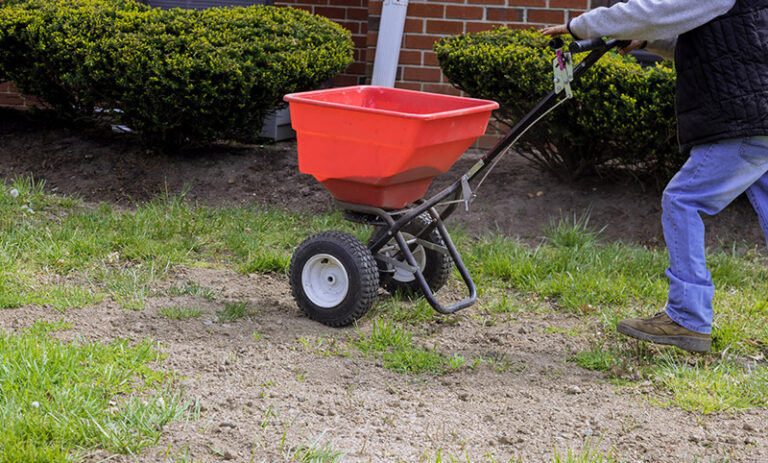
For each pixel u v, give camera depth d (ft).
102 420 10.30
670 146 19.24
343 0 28.02
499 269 17.29
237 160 23.48
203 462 9.83
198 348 13.09
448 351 13.73
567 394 12.28
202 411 11.06
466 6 24.48
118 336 13.30
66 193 21.65
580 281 16.52
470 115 13.55
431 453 10.38
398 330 13.88
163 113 21.52
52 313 13.96
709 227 19.94
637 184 21.34
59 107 23.43
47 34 21.15
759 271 17.80
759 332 14.48
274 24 22.18
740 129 11.94
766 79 11.78
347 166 13.69
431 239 15.48
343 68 23.65
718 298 16.08
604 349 13.93
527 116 13.39
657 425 11.32
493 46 20.01
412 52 24.89
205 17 22.17
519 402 11.97
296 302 14.83
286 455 10.07
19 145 23.91
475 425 11.21
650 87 18.56
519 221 20.54
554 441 10.84
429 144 12.97
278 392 11.81
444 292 16.43
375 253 14.51
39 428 9.93
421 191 14.61
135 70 20.45
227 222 19.76
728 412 11.70
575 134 20.10
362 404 11.61
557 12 24.40
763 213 13.09
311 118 13.57
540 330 14.82
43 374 11.12
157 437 10.13
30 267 15.98
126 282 15.65
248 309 14.98
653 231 19.93
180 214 19.97
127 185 22.17
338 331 14.21
